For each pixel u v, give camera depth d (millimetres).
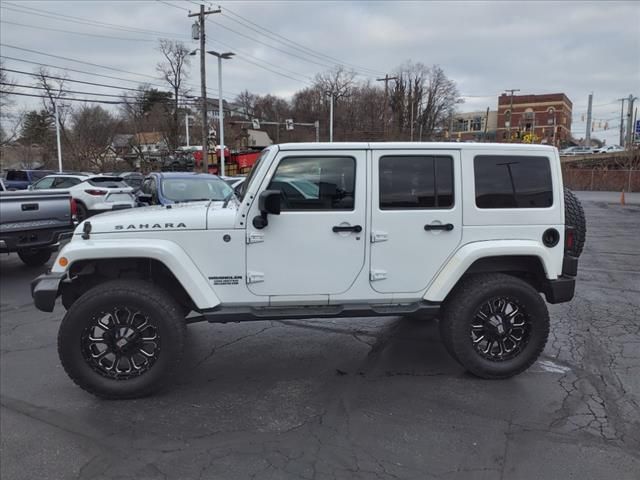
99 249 3512
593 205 25516
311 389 3840
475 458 2891
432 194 3791
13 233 7406
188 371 4199
